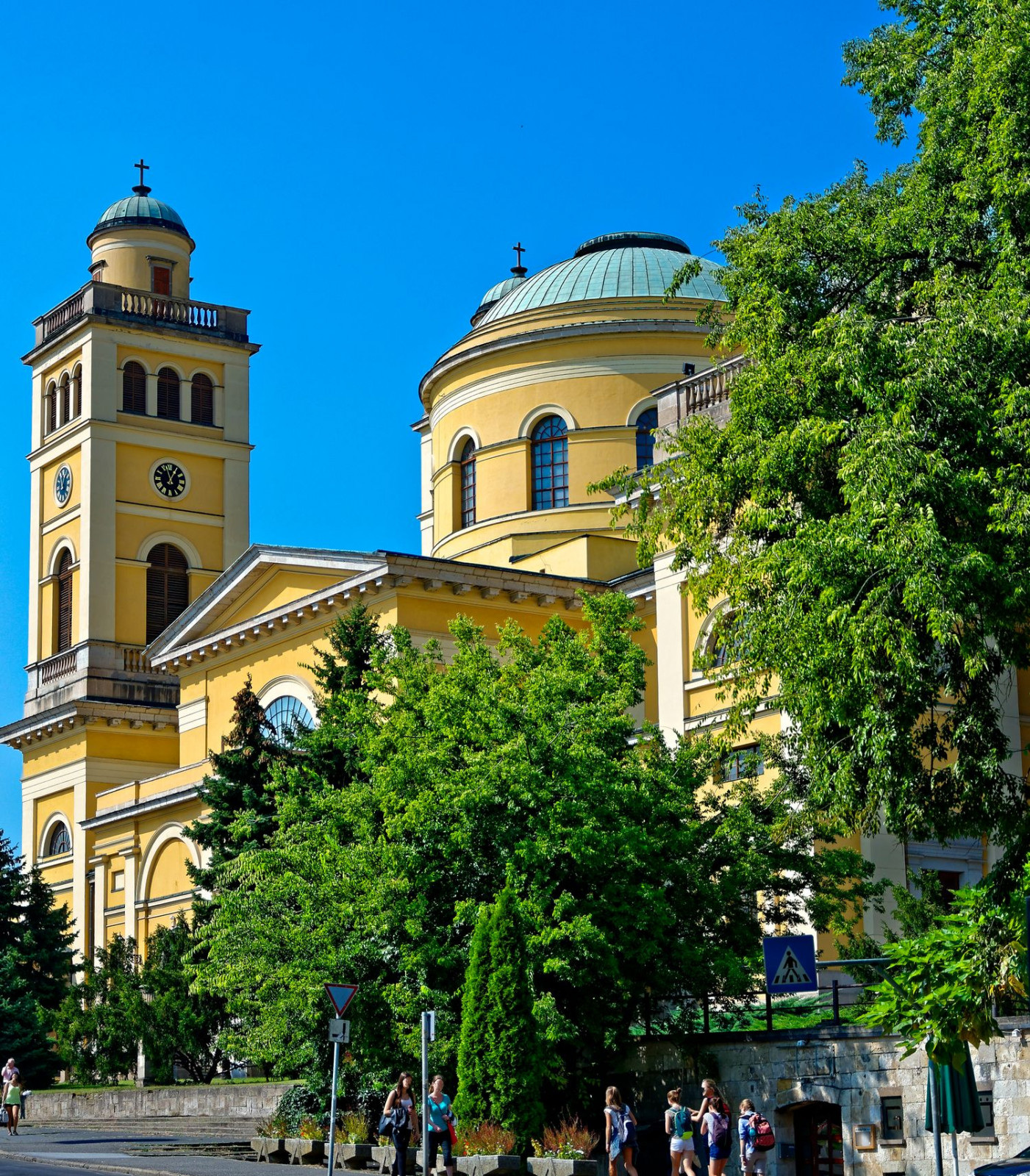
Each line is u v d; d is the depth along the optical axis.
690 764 29.59
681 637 40.03
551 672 29.62
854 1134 24.80
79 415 66.31
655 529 23.88
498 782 27.95
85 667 63.59
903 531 18.03
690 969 27.61
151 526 66.06
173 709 64.50
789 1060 26.06
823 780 20.09
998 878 18.67
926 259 21.36
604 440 49.72
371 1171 27.38
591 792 27.84
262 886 29.23
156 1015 43.09
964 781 19.42
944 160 21.03
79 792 63.06
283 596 48.34
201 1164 28.23
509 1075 26.34
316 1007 27.94
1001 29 20.06
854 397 20.27
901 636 18.19
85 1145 33.50
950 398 18.89
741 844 28.72
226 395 68.62
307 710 46.84
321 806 30.27
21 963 52.69
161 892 55.66
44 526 68.50
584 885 28.20
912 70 22.02
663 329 50.06
